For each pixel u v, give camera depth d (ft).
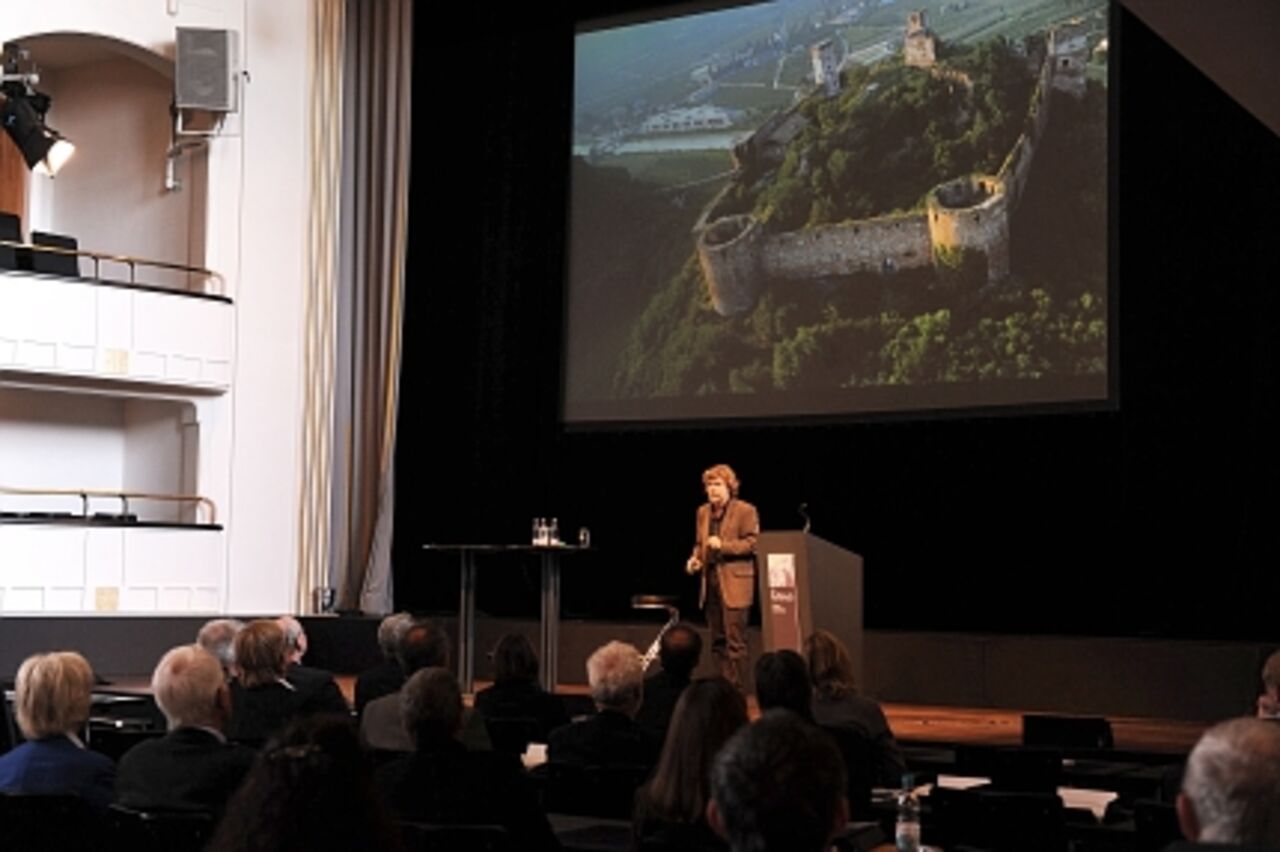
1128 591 43.37
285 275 53.83
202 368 51.06
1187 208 42.47
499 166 55.11
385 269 54.80
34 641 45.24
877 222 46.98
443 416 56.24
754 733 8.07
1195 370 42.29
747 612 36.32
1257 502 41.34
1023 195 44.55
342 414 54.65
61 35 50.83
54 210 55.31
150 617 48.01
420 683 14.90
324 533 54.03
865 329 46.98
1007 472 45.32
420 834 13.60
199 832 14.44
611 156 52.26
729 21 50.31
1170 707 39.14
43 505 52.24
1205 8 19.54
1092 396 43.11
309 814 8.68
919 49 46.65
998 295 44.80
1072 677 40.47
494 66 55.26
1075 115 43.83
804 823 7.87
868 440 47.65
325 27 54.90
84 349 48.16
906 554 46.98
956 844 16.93
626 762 18.61
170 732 15.87
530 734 22.34
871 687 43.16
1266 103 22.22
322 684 21.66
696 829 12.37
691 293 50.29
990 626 45.60
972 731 34.60
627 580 52.16
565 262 52.85
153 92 54.13
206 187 52.31
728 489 36.96
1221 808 8.12
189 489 52.26
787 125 48.91
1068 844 16.76
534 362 54.49
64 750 15.99
